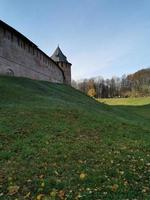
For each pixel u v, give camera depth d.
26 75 53.62
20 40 51.06
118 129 20.59
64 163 13.12
